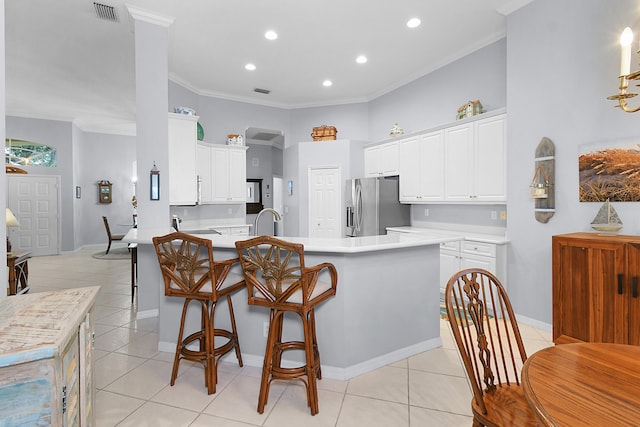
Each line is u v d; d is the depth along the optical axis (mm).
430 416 1927
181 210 5328
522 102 3311
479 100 4293
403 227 5203
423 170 4676
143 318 3547
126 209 9219
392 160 5262
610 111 2689
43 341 942
